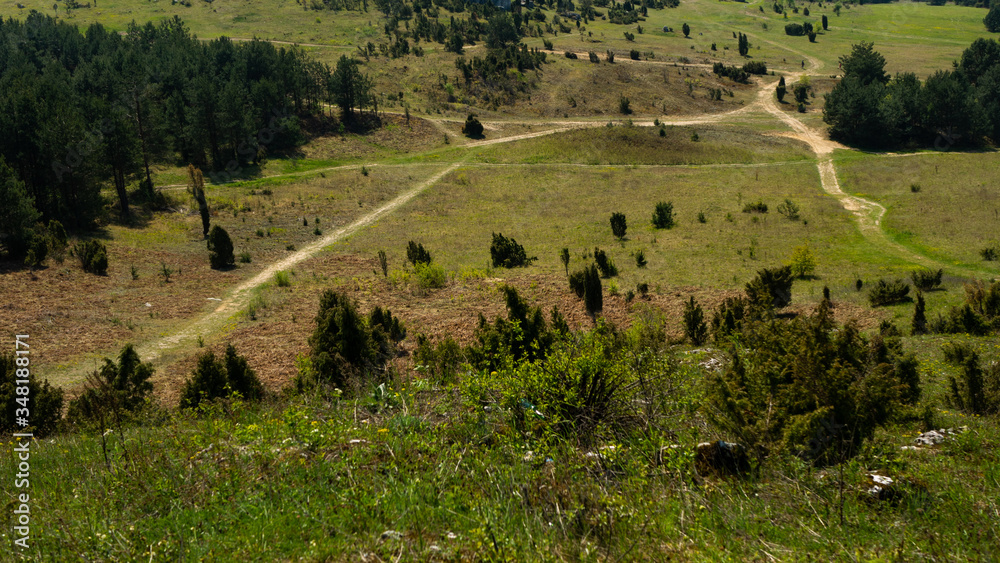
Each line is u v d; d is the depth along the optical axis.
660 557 3.37
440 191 59.91
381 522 3.83
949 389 9.80
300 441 5.11
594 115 91.12
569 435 5.03
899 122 75.44
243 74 75.81
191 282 31.72
